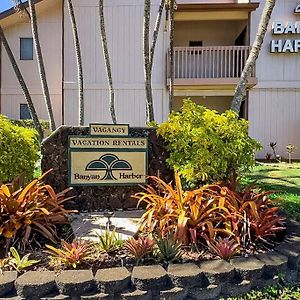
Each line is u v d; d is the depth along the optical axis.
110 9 13.05
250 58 5.81
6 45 9.22
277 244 3.58
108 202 4.81
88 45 13.09
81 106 9.75
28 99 9.15
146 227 3.72
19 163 4.55
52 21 13.76
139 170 4.82
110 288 2.77
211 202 3.69
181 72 12.74
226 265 3.07
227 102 15.20
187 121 4.70
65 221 4.00
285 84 13.13
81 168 4.71
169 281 2.91
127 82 13.14
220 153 4.40
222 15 13.31
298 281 3.25
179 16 13.42
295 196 6.07
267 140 13.29
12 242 3.42
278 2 13.02
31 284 2.71
